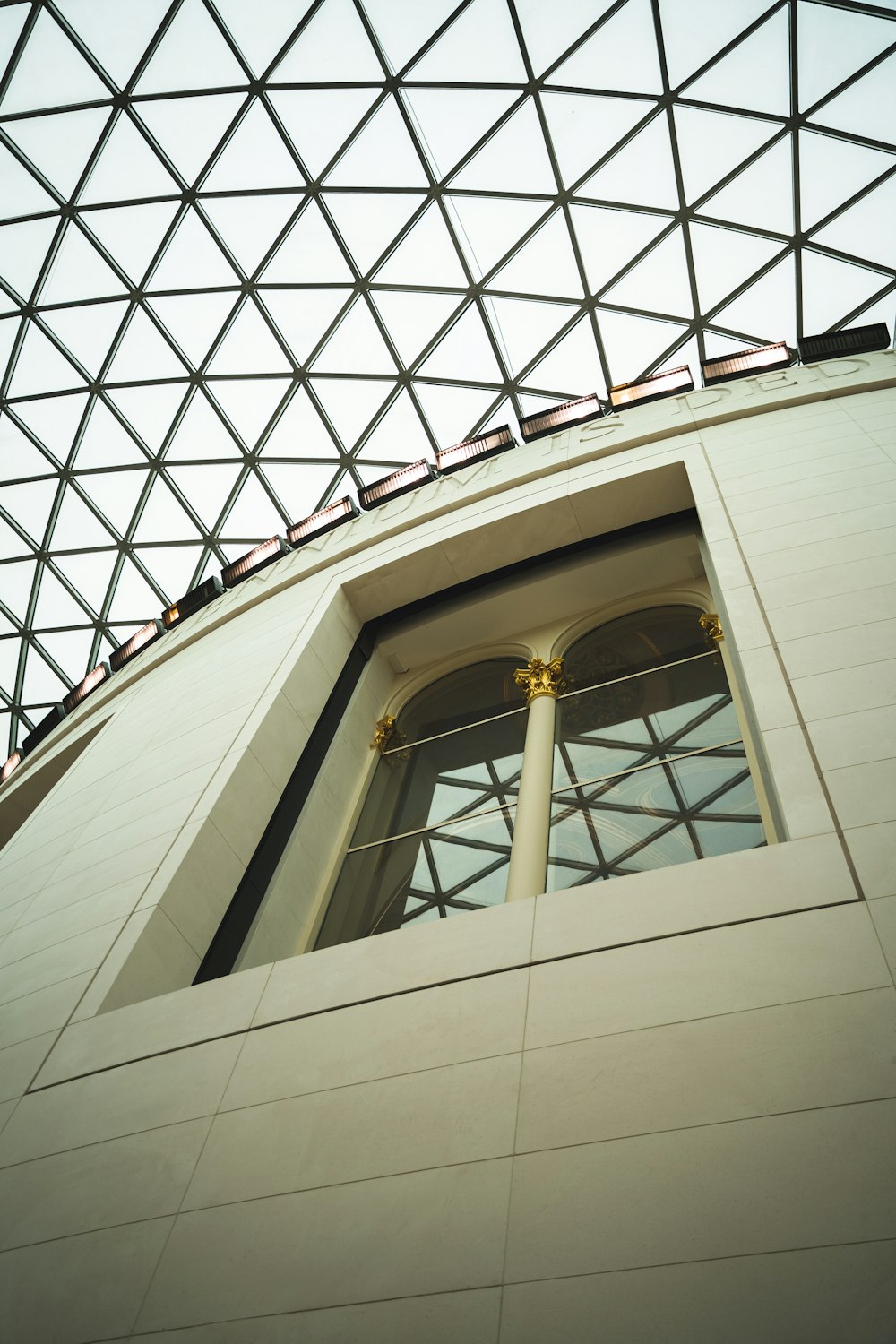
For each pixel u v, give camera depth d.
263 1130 6.57
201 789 11.82
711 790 10.42
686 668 13.41
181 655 18.61
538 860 10.42
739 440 14.84
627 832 10.37
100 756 15.98
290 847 12.05
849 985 5.71
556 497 15.71
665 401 17.27
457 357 20.56
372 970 7.63
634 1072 5.76
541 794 11.65
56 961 9.94
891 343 16.41
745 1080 5.42
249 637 16.58
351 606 16.84
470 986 7.02
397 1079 6.50
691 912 6.75
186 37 17.64
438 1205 5.45
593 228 19.03
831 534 10.83
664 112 17.67
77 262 20.48
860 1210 4.52
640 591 15.78
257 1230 5.81
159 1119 7.08
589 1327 4.46
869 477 11.97
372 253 19.84
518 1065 6.17
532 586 16.05
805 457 13.30
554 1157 5.44
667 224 18.77
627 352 19.98
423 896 11.16
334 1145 6.19
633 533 15.86
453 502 17.20
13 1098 8.05
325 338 20.83
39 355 21.66
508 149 18.45
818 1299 4.21
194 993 8.34
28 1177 7.09
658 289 19.34
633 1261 4.70
